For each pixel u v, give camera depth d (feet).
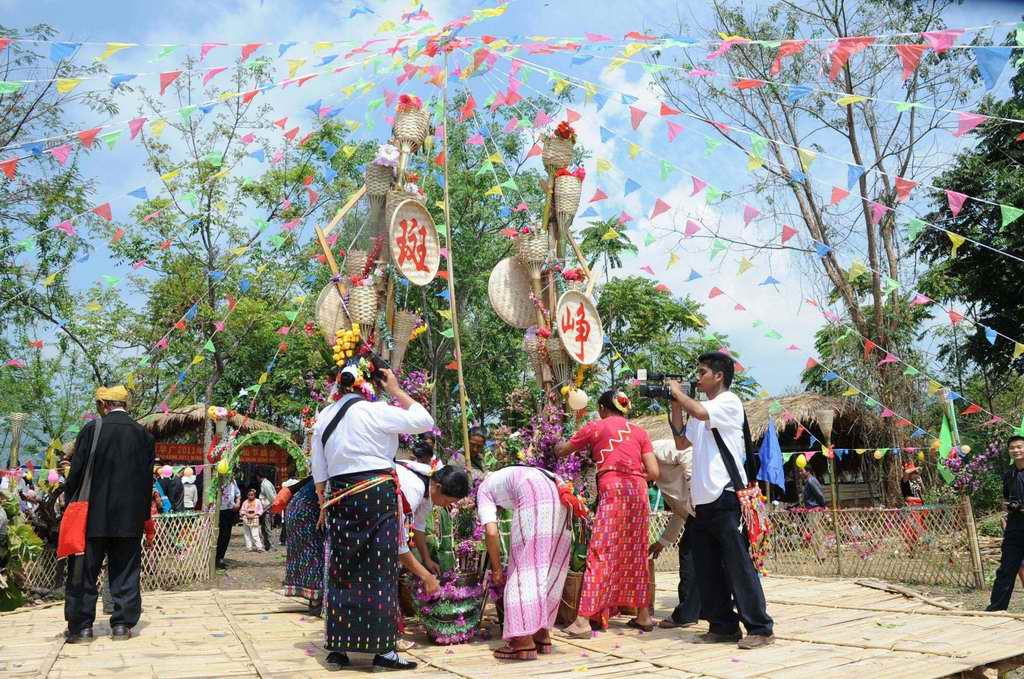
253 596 22.80
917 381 49.65
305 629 17.71
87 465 16.31
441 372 58.34
